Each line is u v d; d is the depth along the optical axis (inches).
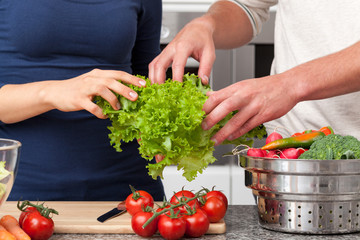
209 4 106.1
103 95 45.4
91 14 58.1
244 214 51.1
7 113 54.5
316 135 47.4
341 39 56.8
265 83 45.6
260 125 51.0
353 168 41.5
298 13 60.7
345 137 44.4
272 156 45.5
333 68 45.5
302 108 61.0
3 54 58.4
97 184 60.3
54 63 58.4
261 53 107.0
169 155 44.1
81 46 58.6
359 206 43.2
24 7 56.2
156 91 45.0
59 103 49.1
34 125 58.7
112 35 59.0
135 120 45.8
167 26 106.3
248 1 68.5
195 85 49.5
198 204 46.6
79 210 51.2
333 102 58.0
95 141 60.1
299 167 41.8
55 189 59.0
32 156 58.7
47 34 56.6
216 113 44.6
